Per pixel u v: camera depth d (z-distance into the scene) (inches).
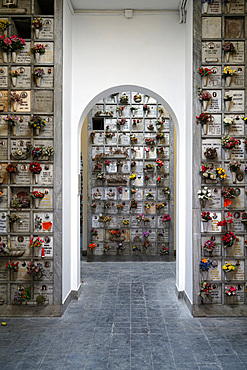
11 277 141.3
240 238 140.2
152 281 188.1
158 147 237.6
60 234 139.3
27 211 141.9
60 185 139.6
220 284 139.7
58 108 139.9
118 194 240.2
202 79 138.5
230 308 137.3
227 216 139.0
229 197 135.9
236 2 138.3
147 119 240.1
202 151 139.4
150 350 107.1
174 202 239.0
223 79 139.3
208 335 118.0
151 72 156.3
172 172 237.0
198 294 137.1
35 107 141.9
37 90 142.1
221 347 109.1
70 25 153.7
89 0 147.6
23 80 142.5
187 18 148.6
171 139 237.0
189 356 103.3
